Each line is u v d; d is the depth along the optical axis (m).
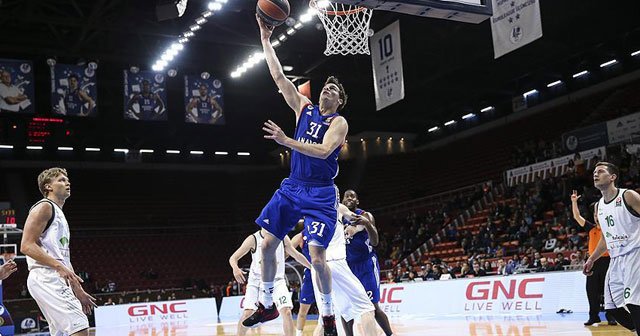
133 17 19.03
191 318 20.22
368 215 6.38
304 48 21.78
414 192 30.17
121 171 32.75
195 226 30.84
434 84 26.80
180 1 14.80
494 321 10.67
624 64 25.33
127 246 28.73
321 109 4.48
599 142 20.94
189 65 23.02
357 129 34.34
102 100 26.41
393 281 18.50
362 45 11.27
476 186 25.25
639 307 4.99
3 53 21.81
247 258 30.27
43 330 18.20
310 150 4.08
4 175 29.83
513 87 29.03
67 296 4.48
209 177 34.59
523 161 24.62
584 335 7.55
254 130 33.25
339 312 5.68
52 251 4.55
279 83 4.71
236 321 17.33
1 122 23.55
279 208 4.45
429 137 34.44
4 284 23.66
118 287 26.48
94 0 18.66
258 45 20.86
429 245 22.89
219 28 20.20
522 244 17.97
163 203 31.83
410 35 21.66
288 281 20.70
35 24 20.12
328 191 4.46
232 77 23.67
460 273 17.34
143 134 29.14
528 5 12.18
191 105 20.39
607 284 5.39
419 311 14.10
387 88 16.23
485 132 30.53
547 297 11.82
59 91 18.56
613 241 5.21
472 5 8.65
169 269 28.44
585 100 26.30
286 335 6.61
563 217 17.80
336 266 5.47
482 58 24.05
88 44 21.31
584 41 23.02
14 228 12.55
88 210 29.77
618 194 5.17
